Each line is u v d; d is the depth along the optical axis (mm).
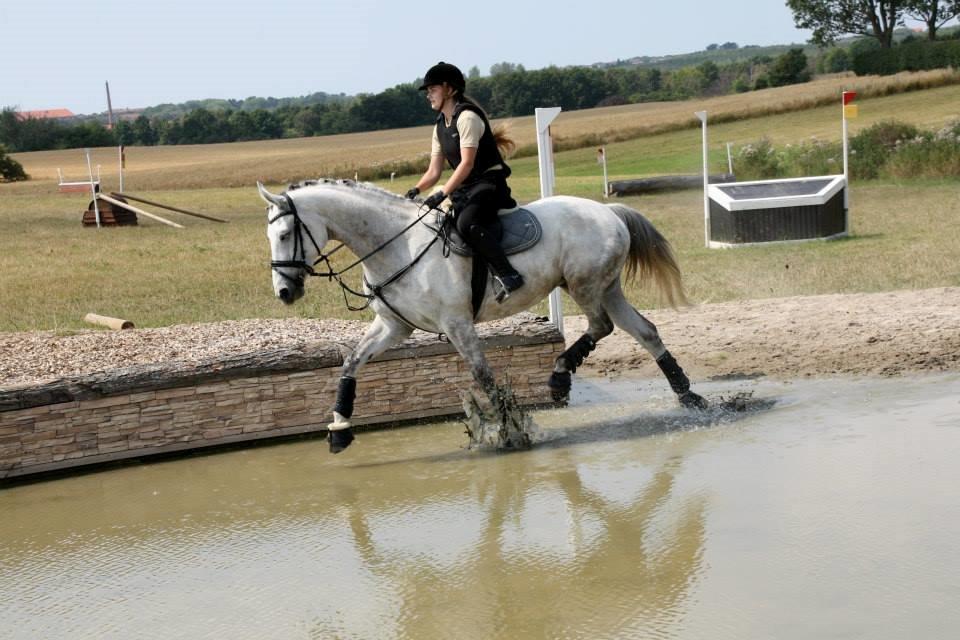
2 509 6504
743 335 9875
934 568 4617
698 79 133000
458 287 6910
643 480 6227
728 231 17578
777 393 7965
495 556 5234
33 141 110000
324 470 6941
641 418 7605
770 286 12875
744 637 4094
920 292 11195
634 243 7770
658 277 7879
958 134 31375
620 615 4402
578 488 6195
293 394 7633
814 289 12430
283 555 5457
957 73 58531
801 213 17203
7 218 29531
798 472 6082
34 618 4836
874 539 4992
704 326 10391
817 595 4430
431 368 7945
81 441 7156
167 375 7289
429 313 6977
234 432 7531
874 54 78188
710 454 6613
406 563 5230
